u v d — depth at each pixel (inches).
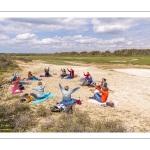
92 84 562.3
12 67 914.1
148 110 366.9
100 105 386.6
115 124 274.2
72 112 325.7
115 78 733.3
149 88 565.6
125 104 403.2
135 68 1135.6
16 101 372.8
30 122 286.7
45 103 390.3
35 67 1051.3
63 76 721.6
